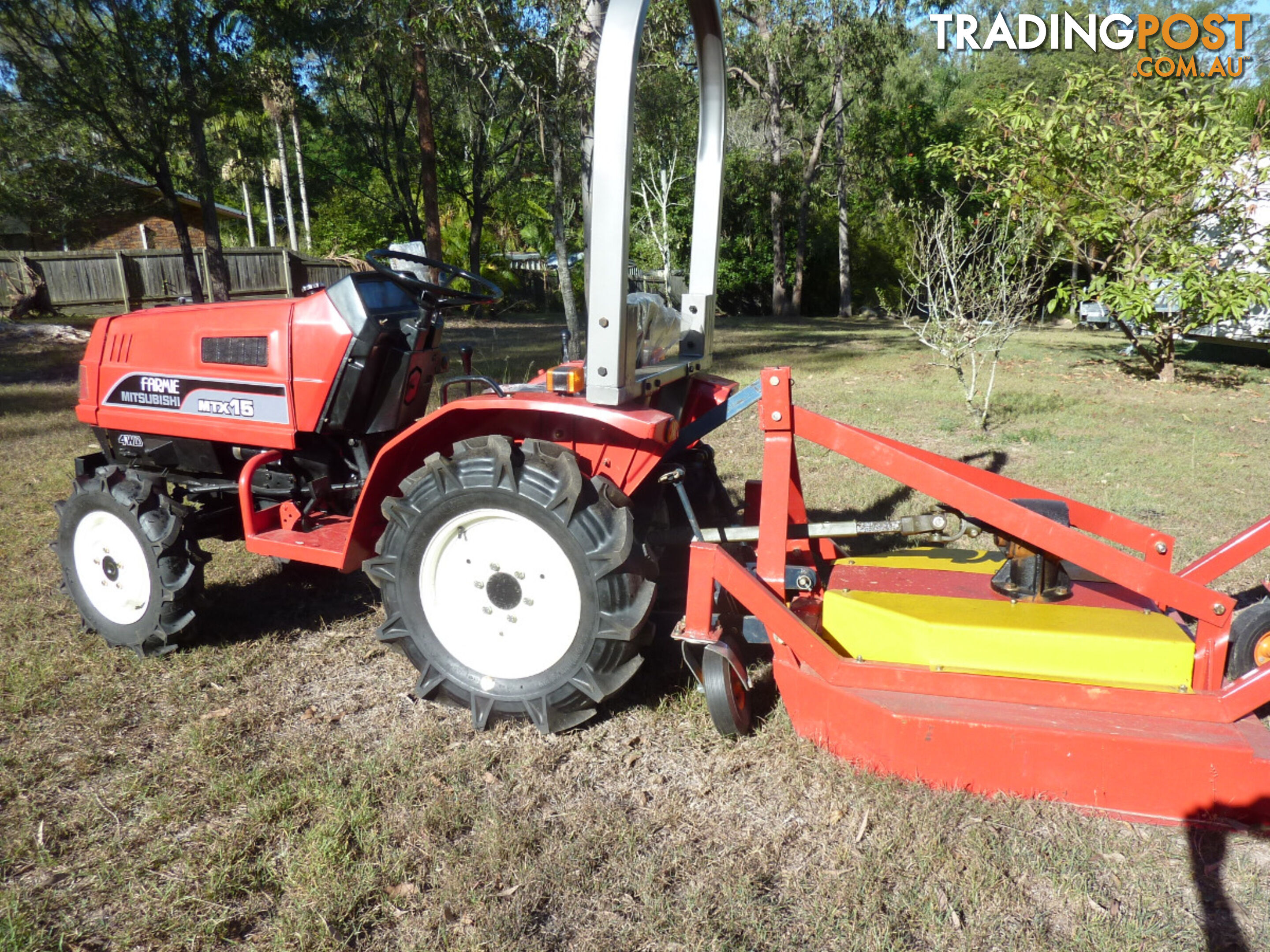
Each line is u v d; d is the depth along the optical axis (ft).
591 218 8.01
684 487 11.48
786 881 7.29
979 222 29.73
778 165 85.56
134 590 11.43
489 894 7.14
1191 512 16.81
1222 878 7.17
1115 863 7.32
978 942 6.56
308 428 11.19
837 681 8.83
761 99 88.12
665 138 37.93
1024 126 32.50
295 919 6.78
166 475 12.75
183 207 89.40
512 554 9.30
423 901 7.08
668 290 11.68
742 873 7.30
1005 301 25.55
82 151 43.39
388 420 11.47
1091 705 8.22
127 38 41.86
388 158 84.02
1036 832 7.70
